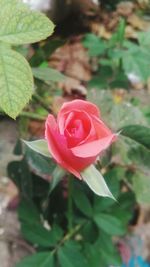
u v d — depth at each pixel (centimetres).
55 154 28
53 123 27
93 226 43
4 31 26
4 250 51
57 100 65
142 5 100
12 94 26
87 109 28
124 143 38
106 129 27
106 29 92
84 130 28
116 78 59
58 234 43
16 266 42
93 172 29
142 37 60
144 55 59
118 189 42
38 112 51
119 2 96
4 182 58
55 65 83
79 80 80
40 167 36
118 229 43
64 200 45
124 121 41
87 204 43
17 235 52
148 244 56
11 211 55
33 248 51
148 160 38
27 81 26
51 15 83
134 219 57
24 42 26
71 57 84
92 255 43
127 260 54
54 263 42
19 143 41
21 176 42
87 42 62
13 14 26
